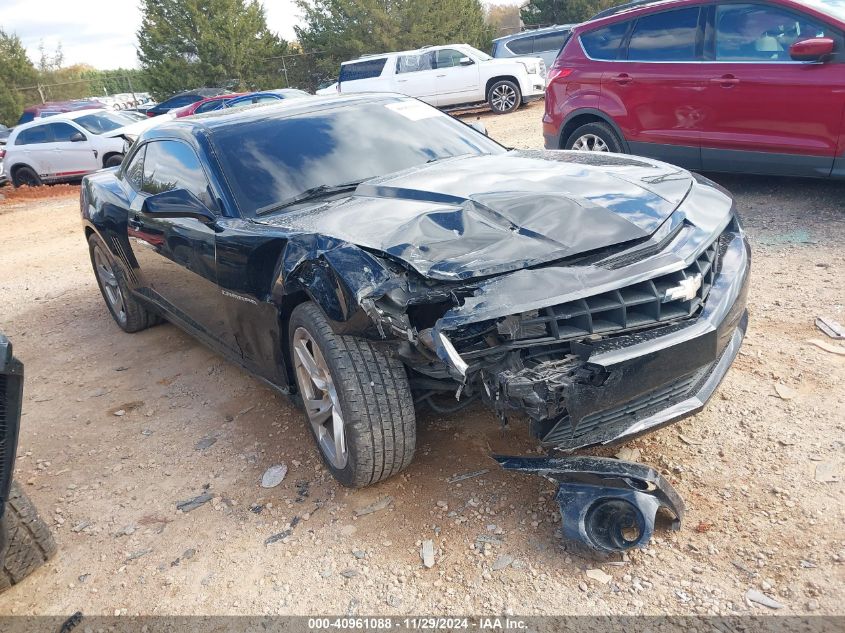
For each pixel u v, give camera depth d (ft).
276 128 12.73
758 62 18.89
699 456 9.63
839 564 7.55
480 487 9.62
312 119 13.10
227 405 13.34
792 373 11.32
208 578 8.79
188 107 60.70
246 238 10.36
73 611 8.62
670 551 8.08
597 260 8.37
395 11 123.75
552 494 9.25
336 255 8.63
